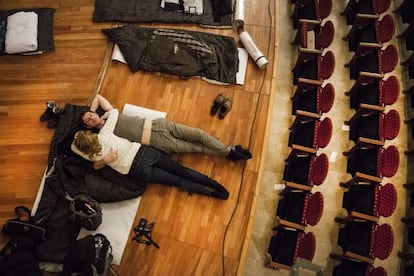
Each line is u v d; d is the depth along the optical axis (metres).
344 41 4.00
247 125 3.14
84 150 2.57
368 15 3.58
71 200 2.81
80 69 3.37
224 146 2.88
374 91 3.34
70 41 3.48
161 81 3.31
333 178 3.39
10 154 3.05
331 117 3.64
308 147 3.09
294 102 3.46
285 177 3.17
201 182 2.84
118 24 3.54
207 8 3.55
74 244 2.54
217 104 3.16
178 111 3.20
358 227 2.91
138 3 3.57
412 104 3.53
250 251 3.14
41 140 3.10
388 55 3.38
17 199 2.90
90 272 2.43
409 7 3.74
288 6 4.19
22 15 3.44
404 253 3.07
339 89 3.77
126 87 3.29
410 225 3.14
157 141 2.87
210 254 2.72
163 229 2.81
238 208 2.86
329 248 3.15
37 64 3.39
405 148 3.50
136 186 2.87
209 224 2.81
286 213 2.95
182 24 3.52
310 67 3.46
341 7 4.18
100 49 3.44
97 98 2.96
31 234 2.67
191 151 2.92
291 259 2.79
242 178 2.96
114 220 2.82
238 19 3.43
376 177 2.95
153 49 3.33
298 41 3.87
